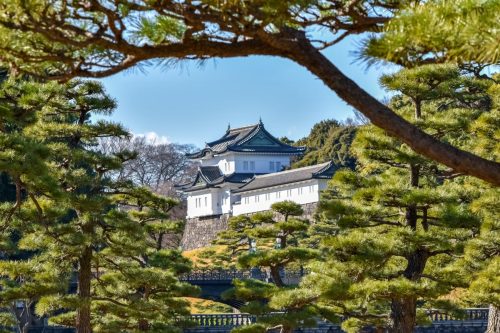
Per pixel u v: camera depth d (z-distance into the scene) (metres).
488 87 26.52
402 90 25.28
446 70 24.42
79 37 8.57
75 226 26.94
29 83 21.47
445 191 25.12
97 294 30.11
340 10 8.99
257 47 8.70
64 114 27.92
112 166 27.48
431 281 25.11
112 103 27.39
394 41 7.45
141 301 28.70
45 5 8.05
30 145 20.69
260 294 28.62
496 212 25.23
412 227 25.70
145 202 35.06
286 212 32.59
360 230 26.08
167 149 127.62
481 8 7.02
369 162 26.67
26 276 26.72
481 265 26.11
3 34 8.37
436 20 7.20
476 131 26.34
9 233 26.69
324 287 24.52
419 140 8.57
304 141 119.19
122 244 28.08
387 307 30.77
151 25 8.35
